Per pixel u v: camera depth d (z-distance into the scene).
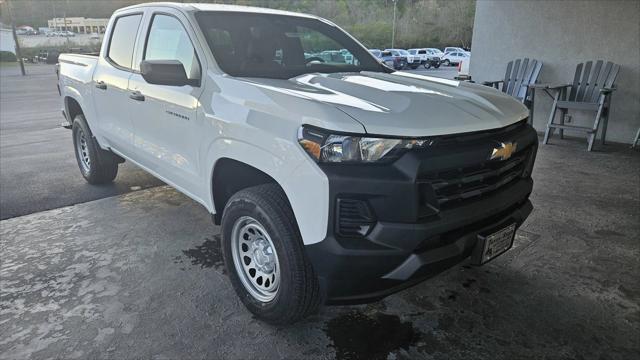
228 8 3.19
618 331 2.41
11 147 6.85
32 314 2.54
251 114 2.22
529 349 2.27
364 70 3.35
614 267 3.08
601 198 4.42
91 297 2.71
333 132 1.87
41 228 3.72
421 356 2.22
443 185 1.94
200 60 2.73
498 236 2.23
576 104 6.48
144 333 2.38
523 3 7.64
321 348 2.27
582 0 7.00
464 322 2.49
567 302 2.67
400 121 1.93
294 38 3.27
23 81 24.06
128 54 3.59
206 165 2.62
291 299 2.19
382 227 1.84
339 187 1.83
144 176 5.19
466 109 2.21
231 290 2.80
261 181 2.47
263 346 2.28
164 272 3.02
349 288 1.96
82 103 4.37
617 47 6.81
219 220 2.84
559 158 5.99
